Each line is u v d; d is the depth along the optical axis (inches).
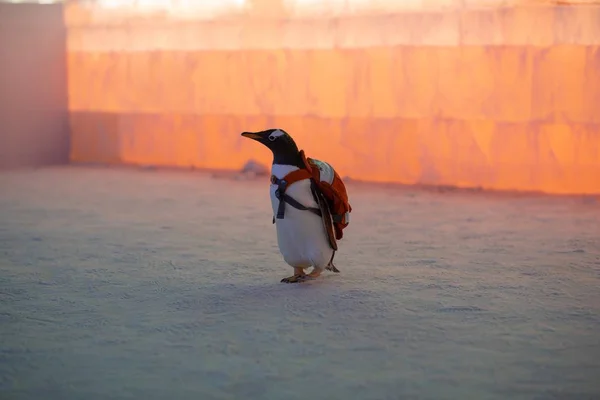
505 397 183.8
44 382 194.9
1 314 255.3
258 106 671.8
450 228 420.2
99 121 753.6
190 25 693.9
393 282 295.0
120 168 720.3
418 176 611.2
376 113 620.7
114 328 238.8
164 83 714.2
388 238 391.2
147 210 485.4
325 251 285.4
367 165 629.0
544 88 565.0
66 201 526.0
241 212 477.1
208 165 703.7
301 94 650.2
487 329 235.6
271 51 658.2
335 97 636.1
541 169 572.1
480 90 583.2
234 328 237.3
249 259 341.7
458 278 302.2
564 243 376.2
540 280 299.1
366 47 618.5
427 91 600.1
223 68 682.8
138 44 722.2
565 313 252.8
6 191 576.7
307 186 277.9
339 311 254.5
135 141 737.0
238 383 192.9
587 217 455.8
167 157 723.4
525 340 225.1
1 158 740.0
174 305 264.5
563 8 554.6
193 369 202.7
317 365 205.0
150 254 353.1
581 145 559.8
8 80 739.4
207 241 384.5
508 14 568.7
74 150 771.4
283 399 183.2
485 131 584.4
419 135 606.5
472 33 581.3
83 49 748.6
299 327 237.6
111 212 478.6
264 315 251.0
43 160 762.2
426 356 211.8
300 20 644.1
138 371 201.8
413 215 465.4
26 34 743.7
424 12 595.2
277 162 279.3
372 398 183.5
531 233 404.2
